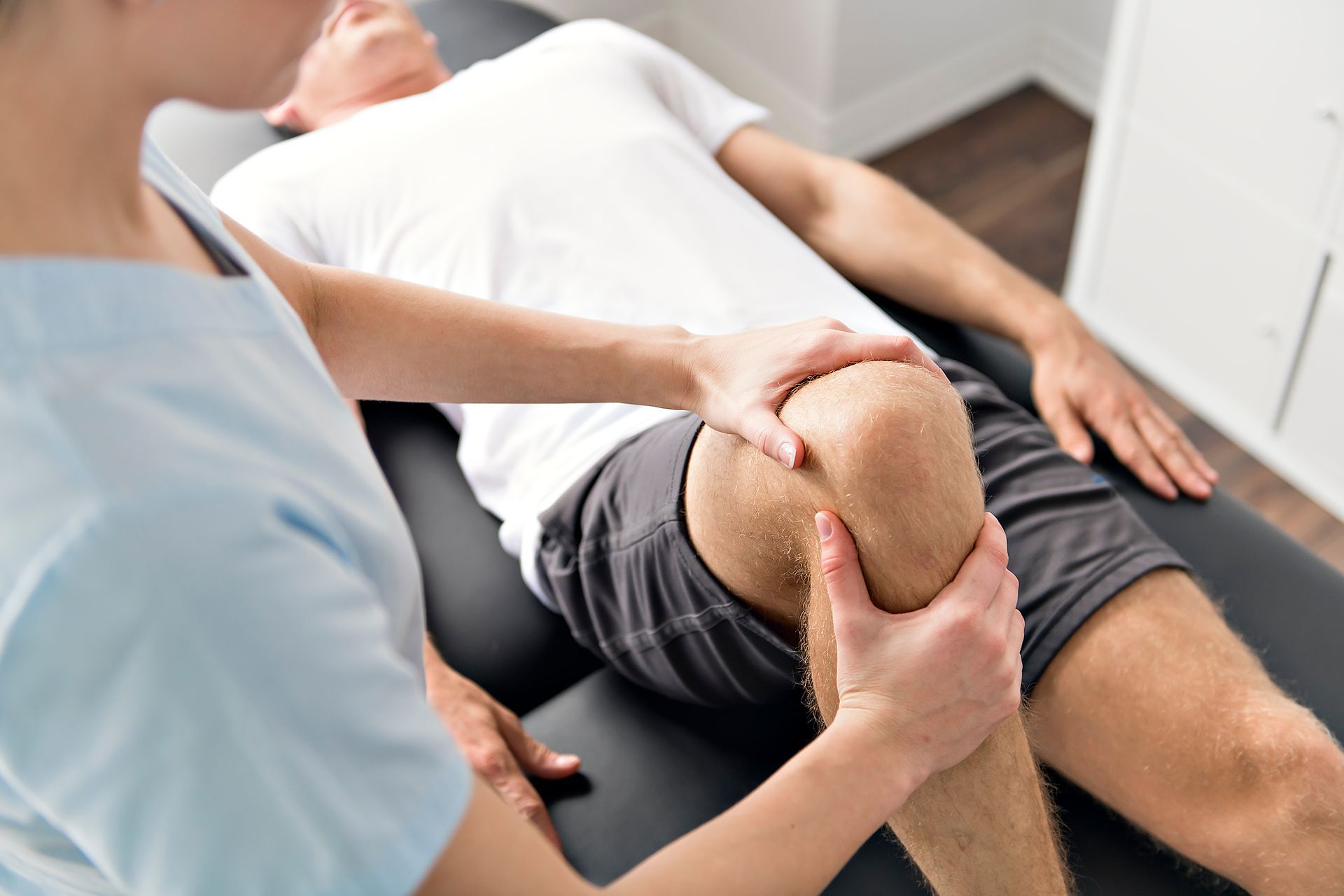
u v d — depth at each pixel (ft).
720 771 3.43
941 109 8.01
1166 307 6.12
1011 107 8.05
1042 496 3.37
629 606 3.42
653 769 3.47
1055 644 3.13
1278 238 5.28
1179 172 5.62
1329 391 5.43
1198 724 3.01
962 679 2.25
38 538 1.21
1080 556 3.24
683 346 2.89
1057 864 2.85
